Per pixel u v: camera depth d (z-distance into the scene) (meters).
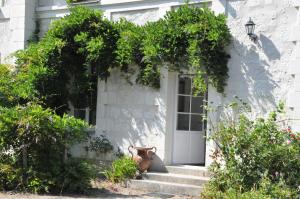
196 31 9.57
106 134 11.45
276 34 9.18
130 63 10.79
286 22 9.09
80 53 11.63
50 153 9.01
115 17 11.74
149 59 10.21
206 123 10.29
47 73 11.45
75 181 8.93
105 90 11.52
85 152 11.68
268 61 9.24
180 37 9.86
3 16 13.31
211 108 9.44
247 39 9.52
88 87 11.83
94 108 11.95
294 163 7.95
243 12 9.59
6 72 11.86
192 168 10.04
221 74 9.66
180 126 10.74
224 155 8.49
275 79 9.15
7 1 13.31
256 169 8.11
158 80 10.63
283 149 7.93
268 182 7.67
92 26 11.09
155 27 10.17
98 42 10.75
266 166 8.05
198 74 9.68
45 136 8.82
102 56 10.88
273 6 9.24
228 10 9.79
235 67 9.62
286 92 9.00
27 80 11.42
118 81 11.33
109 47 10.93
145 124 10.83
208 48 9.62
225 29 9.59
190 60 9.66
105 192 9.28
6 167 8.78
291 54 8.98
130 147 10.80
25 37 12.88
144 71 10.66
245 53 9.52
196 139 10.90
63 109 12.00
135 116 11.01
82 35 11.02
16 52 12.12
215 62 9.64
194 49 9.50
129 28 10.84
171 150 10.59
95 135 11.62
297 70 8.84
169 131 10.55
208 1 10.16
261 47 9.34
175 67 10.18
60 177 8.88
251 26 9.34
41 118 8.76
